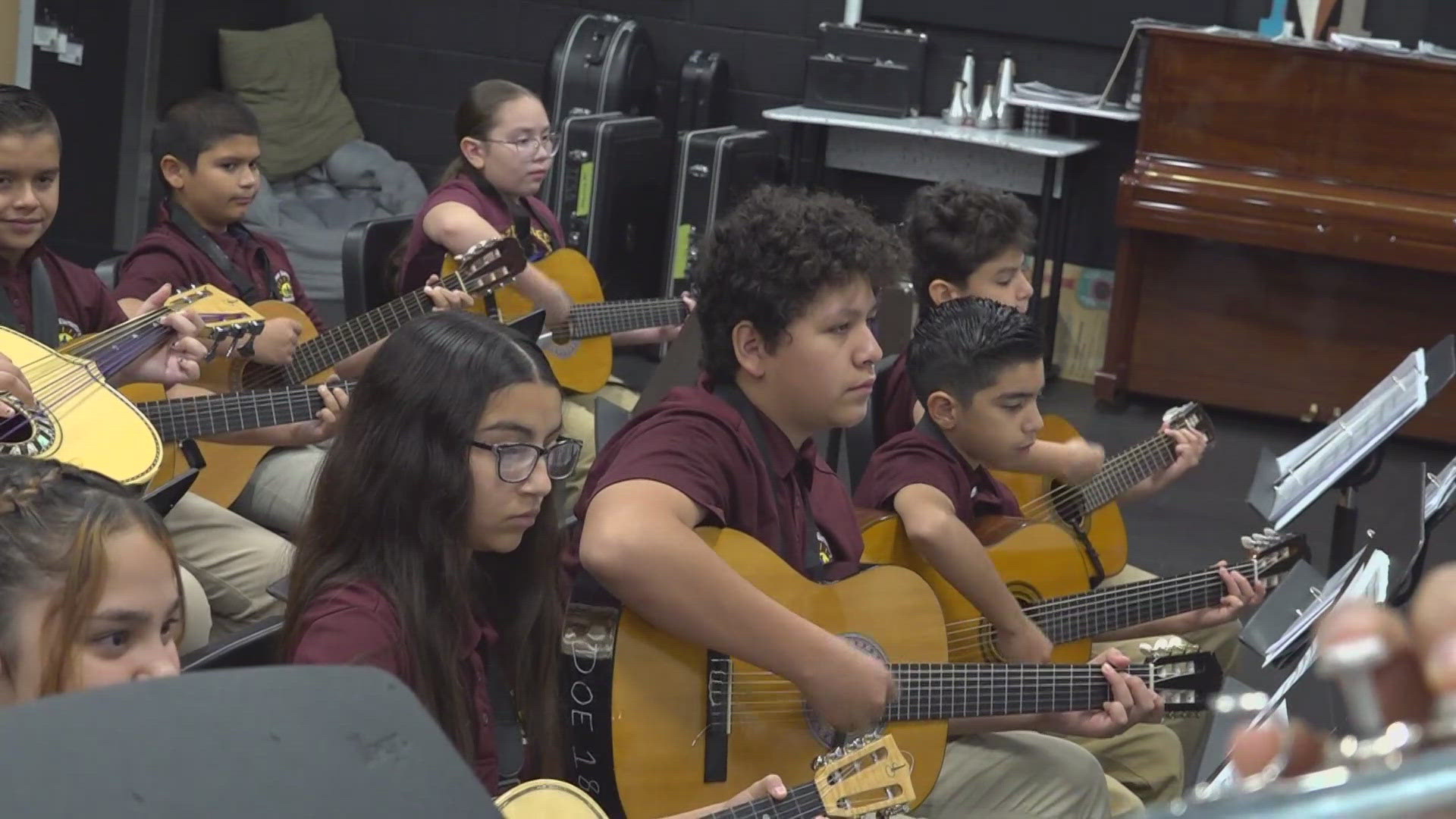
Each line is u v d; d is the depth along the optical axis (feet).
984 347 7.96
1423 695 1.55
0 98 8.57
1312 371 19.71
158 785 1.67
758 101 23.08
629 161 20.65
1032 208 21.53
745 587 6.06
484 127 13.24
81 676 4.08
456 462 5.38
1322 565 14.92
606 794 6.34
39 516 4.08
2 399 7.04
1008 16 21.42
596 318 13.12
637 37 22.11
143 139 21.70
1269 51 18.45
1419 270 18.93
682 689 6.33
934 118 21.83
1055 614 8.12
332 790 1.74
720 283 6.70
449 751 1.81
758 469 6.64
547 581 5.91
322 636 5.21
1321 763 1.66
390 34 24.36
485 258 10.88
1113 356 20.01
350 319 11.46
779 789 5.54
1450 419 19.02
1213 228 18.72
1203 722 9.45
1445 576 1.58
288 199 22.86
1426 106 17.99
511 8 23.91
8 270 9.00
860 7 22.17
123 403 7.50
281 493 10.37
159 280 11.14
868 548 7.75
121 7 21.21
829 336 6.56
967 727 7.35
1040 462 9.26
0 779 1.63
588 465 12.64
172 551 4.29
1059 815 7.38
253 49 22.81
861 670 6.17
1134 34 19.66
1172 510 16.30
